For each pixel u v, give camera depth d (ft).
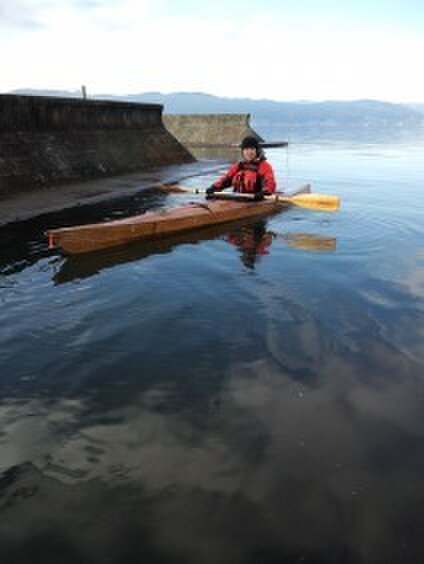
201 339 16.17
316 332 16.80
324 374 14.23
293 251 26.32
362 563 8.51
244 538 8.93
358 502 9.78
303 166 74.54
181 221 28.89
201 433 11.67
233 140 114.32
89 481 10.16
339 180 57.06
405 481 10.34
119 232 25.95
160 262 24.02
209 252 25.82
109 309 18.42
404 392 13.43
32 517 9.29
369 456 11.00
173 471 10.48
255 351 15.47
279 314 18.17
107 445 11.22
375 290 20.76
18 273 22.08
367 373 14.32
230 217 32.12
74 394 13.09
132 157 61.52
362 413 12.49
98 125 57.72
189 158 76.69
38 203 37.81
